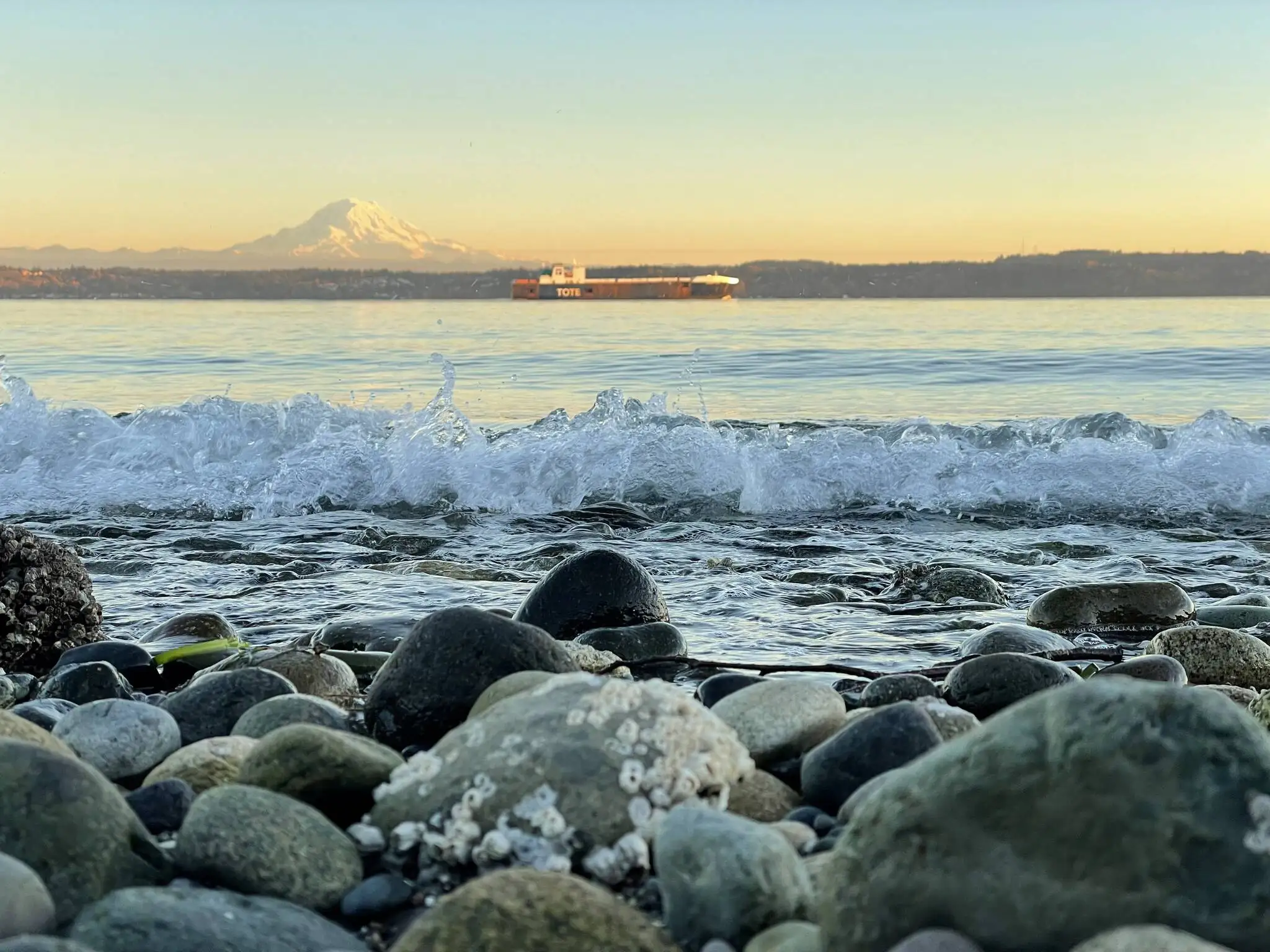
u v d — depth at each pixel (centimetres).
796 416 1531
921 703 334
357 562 737
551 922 190
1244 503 935
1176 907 174
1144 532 859
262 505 966
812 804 289
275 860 230
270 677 365
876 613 593
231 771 292
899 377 2005
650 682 273
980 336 3055
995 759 189
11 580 504
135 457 1052
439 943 186
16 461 1041
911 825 189
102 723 319
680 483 989
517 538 843
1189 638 470
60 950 178
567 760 249
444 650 339
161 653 484
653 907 226
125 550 773
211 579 679
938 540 827
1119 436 1110
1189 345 2598
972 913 182
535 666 338
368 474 1005
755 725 320
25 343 3067
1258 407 1600
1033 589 652
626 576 525
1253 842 175
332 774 262
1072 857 179
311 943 207
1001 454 1019
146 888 215
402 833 246
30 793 225
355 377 2138
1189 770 179
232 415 1122
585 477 995
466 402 1738
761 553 775
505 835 240
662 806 245
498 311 6638
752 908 204
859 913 188
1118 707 186
